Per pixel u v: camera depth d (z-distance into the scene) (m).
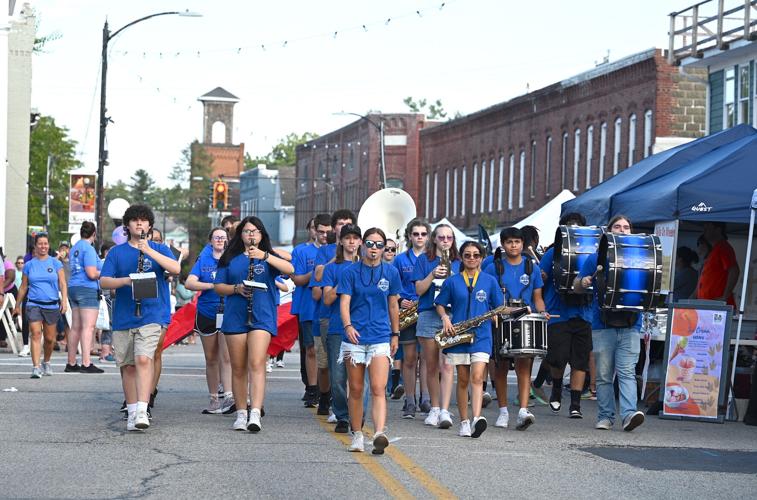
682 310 15.21
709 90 35.44
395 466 10.54
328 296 12.47
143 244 12.47
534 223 27.86
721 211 16.02
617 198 17.86
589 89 50.28
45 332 18.97
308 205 99.44
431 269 14.19
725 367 15.04
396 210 20.20
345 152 87.56
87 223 19.69
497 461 11.02
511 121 59.59
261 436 12.30
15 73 48.12
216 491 9.12
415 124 77.88
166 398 16.22
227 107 150.12
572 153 52.19
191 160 142.12
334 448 11.55
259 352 12.57
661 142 25.36
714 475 10.56
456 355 12.76
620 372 13.77
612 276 13.38
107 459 10.52
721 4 33.56
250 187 127.25
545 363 16.42
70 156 87.44
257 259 12.62
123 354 12.51
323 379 14.28
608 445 12.46
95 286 19.91
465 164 66.69
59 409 14.30
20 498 8.67
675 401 15.16
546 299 14.92
